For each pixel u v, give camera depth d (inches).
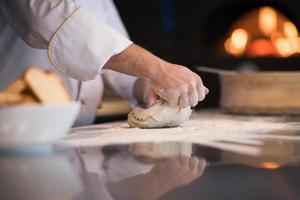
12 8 49.5
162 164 30.9
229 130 45.8
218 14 121.8
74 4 48.5
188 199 23.5
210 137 41.3
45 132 32.3
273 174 27.8
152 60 48.4
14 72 60.4
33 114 31.2
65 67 48.5
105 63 48.3
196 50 121.1
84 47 47.4
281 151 34.3
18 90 31.7
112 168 30.0
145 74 48.5
